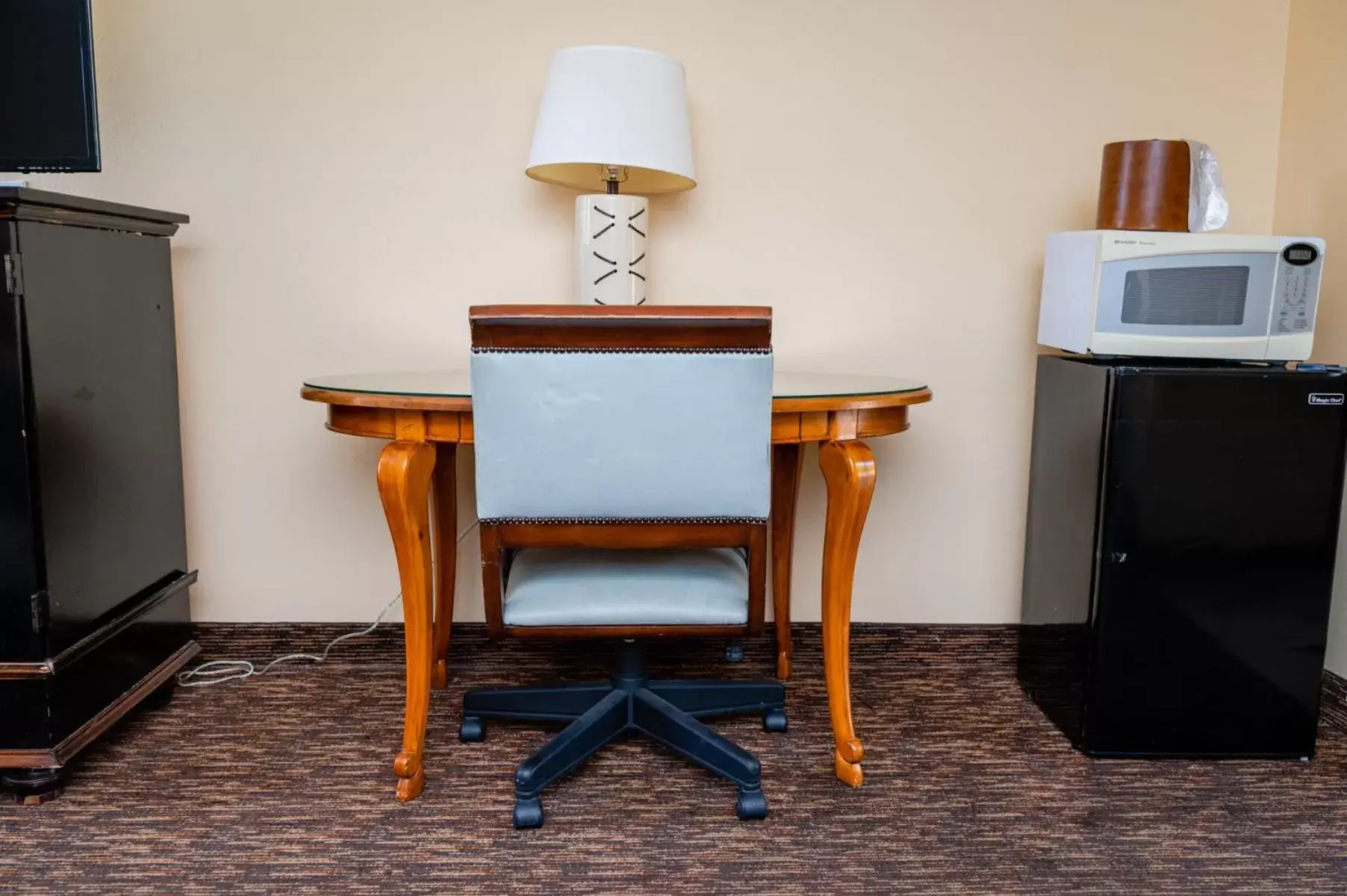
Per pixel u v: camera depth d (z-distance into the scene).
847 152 2.03
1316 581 1.61
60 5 1.62
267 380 2.05
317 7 1.95
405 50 1.97
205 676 2.02
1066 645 1.75
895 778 1.58
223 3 1.94
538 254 2.04
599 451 1.25
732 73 2.00
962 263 2.06
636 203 1.84
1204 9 2.00
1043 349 2.08
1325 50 1.88
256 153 1.98
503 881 1.28
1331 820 1.46
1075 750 1.70
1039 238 2.05
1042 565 1.89
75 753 1.50
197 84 1.96
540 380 1.21
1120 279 1.62
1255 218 2.06
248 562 2.11
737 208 2.04
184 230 2.00
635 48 1.80
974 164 2.03
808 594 2.16
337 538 2.11
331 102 1.98
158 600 1.79
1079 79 2.01
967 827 1.43
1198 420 1.57
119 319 1.67
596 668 2.07
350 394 1.40
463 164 2.01
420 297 2.04
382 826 1.42
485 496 1.27
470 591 2.13
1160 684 1.64
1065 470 1.76
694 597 1.40
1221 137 2.03
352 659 2.12
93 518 1.59
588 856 1.34
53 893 1.24
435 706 1.87
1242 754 1.66
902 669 2.11
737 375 1.22
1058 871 1.31
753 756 1.52
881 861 1.33
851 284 2.06
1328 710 1.83
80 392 1.54
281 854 1.34
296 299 2.03
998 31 2.00
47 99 1.63
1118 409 1.56
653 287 2.06
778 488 1.95
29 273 1.40
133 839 1.38
